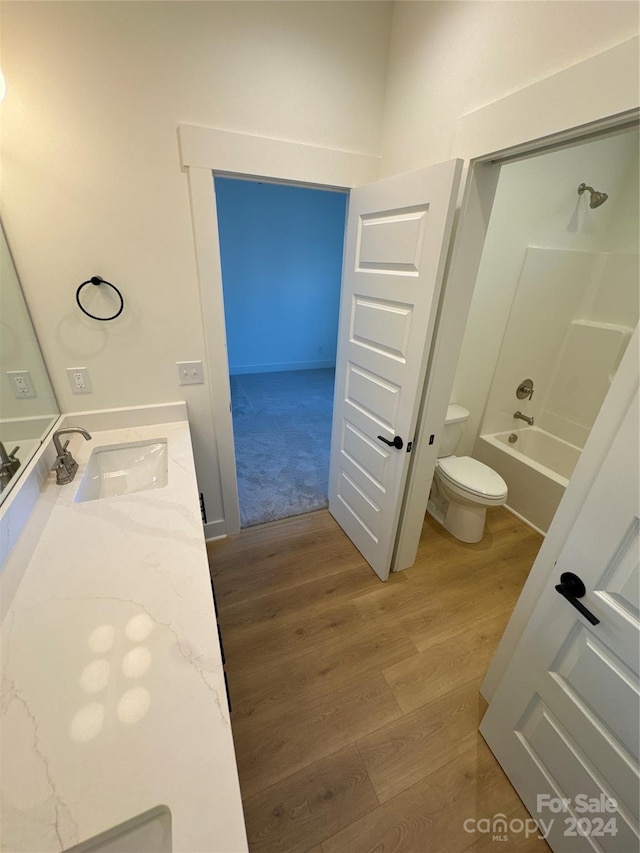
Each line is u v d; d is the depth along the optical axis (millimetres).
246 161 1428
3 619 813
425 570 2043
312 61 1400
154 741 611
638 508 720
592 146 2053
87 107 1192
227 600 1814
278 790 1148
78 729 625
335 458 2270
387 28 1473
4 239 1237
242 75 1323
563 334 2594
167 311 1566
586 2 834
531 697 1051
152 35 1178
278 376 5395
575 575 871
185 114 1301
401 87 1481
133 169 1310
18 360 1280
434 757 1242
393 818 1099
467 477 2146
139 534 1066
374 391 1725
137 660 734
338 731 1302
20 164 1188
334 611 1769
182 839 505
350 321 1832
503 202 1962
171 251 1472
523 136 1013
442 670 1521
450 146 1283
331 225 5008
